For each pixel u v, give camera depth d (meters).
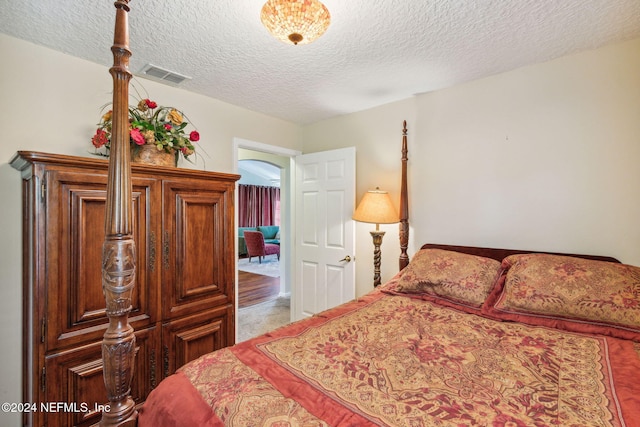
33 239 1.32
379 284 2.57
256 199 9.95
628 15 1.51
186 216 1.83
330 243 3.02
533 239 2.04
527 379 0.97
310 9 1.23
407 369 1.04
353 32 1.65
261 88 2.42
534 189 2.04
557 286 1.53
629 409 0.80
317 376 1.00
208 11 1.46
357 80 2.27
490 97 2.21
